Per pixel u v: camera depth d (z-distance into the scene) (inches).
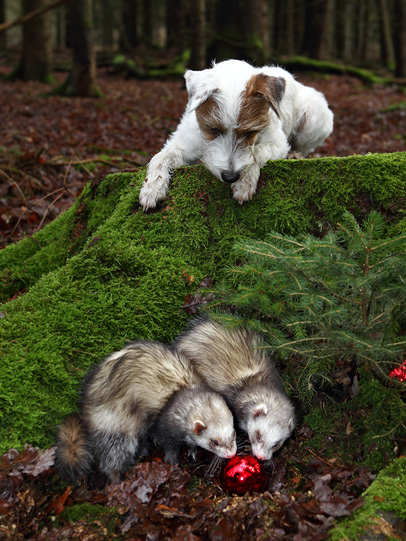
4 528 117.1
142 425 150.9
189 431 151.3
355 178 165.5
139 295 166.9
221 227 174.7
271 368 163.2
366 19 1552.7
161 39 2372.0
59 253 218.1
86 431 142.6
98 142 466.9
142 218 179.9
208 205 175.6
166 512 121.3
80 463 135.3
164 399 153.8
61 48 1636.3
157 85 984.9
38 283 171.3
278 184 170.9
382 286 134.2
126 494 127.8
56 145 435.8
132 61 1133.7
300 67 1129.4
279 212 170.6
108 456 144.8
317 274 135.2
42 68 981.2
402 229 161.0
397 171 163.2
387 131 567.8
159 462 144.7
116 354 154.3
